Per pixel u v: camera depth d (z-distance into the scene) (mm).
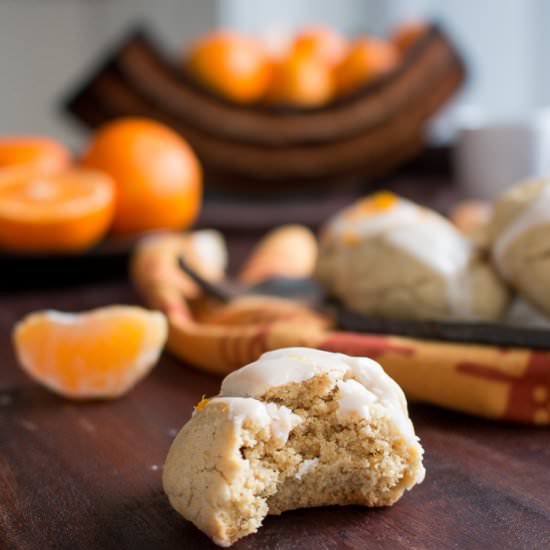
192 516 369
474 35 1141
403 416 383
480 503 386
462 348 444
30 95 1615
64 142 1644
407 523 376
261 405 374
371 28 1350
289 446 379
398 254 492
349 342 451
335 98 754
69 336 458
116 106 730
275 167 753
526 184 492
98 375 457
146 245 581
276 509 380
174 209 656
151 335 459
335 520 378
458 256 492
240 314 510
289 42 848
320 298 545
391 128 766
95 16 1646
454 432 432
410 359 443
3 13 1556
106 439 431
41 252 614
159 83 723
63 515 383
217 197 830
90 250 624
